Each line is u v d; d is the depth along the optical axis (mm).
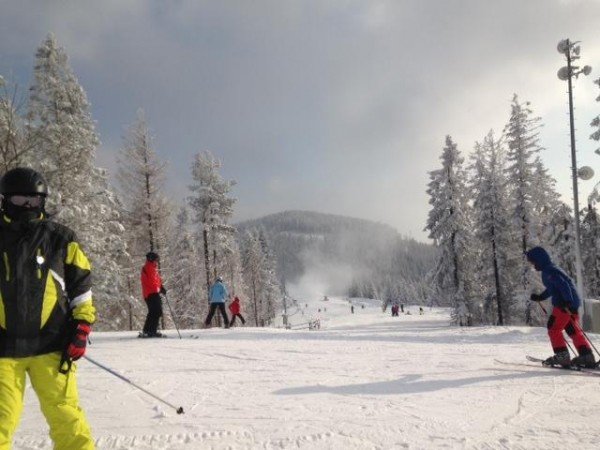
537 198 30328
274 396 5184
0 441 2527
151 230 29875
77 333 2795
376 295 177375
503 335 13055
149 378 6133
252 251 67688
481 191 31266
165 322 34094
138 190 29750
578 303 6777
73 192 23547
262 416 4402
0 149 18812
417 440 3771
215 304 17109
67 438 2746
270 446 3646
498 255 31078
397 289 142000
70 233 2953
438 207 33219
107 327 27188
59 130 22781
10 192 2760
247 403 4875
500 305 31062
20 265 2699
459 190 32656
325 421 4258
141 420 4277
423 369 6844
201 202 37531
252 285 66125
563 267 34062
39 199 2865
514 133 30062
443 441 3748
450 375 6383
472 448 3592
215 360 7676
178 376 6293
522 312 30625
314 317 100062
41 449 3598
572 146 15602
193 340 10734
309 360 7691
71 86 23922
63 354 2770
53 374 2770
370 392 5383
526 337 12148
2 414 2568
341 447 3625
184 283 40688
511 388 5578
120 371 6648
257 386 5684
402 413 4520
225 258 37375
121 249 26641
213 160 38219
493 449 3574
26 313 2684
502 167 31047
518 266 31094
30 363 2746
